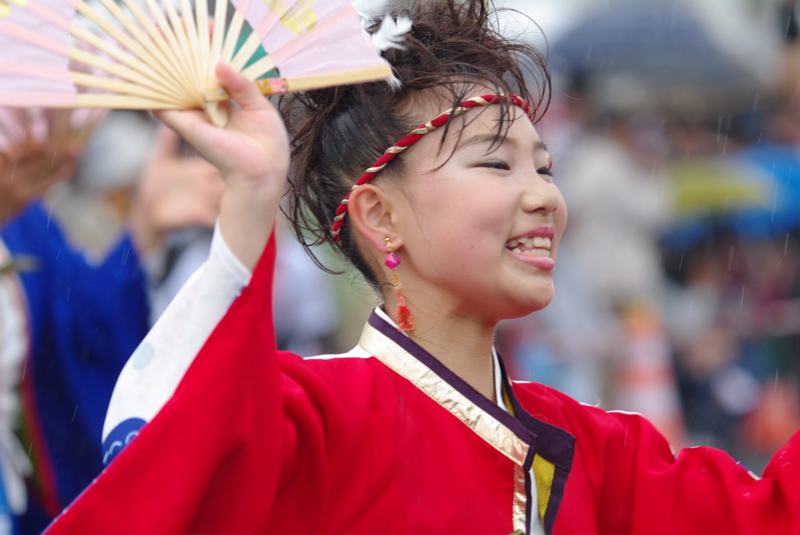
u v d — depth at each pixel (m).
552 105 15.11
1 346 7.63
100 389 8.01
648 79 15.27
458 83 4.96
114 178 8.21
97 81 3.76
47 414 7.82
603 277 13.95
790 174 15.38
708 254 14.68
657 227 14.51
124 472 3.79
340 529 4.43
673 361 13.86
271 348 4.00
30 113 7.85
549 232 4.84
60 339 7.88
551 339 13.34
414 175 4.89
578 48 15.35
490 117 4.89
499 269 4.77
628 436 5.54
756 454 13.55
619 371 13.36
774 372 14.16
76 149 8.04
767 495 5.13
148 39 3.86
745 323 14.35
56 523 3.78
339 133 5.18
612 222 14.25
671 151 15.18
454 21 5.48
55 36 3.73
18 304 7.70
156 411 3.95
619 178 14.35
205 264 4.01
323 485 4.34
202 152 3.89
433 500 4.58
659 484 5.32
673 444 13.20
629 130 15.00
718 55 15.61
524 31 5.98
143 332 8.26
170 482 3.77
